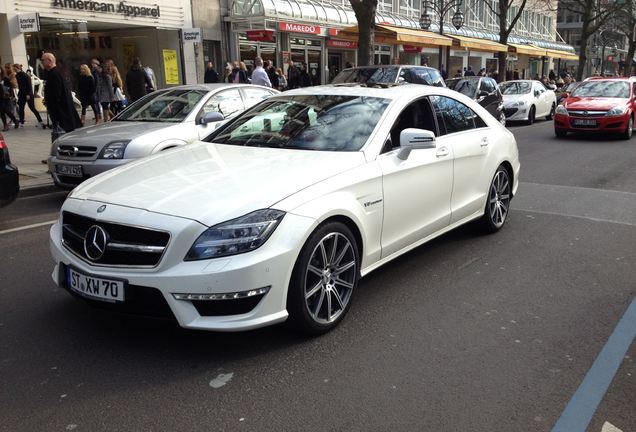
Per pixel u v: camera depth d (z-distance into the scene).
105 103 15.70
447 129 5.21
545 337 3.76
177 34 20.20
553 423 2.85
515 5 46.59
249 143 4.55
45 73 9.44
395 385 3.18
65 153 7.55
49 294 4.48
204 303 3.19
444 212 5.05
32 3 15.83
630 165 10.67
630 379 3.25
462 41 25.77
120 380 3.23
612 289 4.59
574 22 79.75
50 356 3.50
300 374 3.29
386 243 4.29
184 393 3.10
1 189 5.98
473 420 2.87
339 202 3.69
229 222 3.22
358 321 3.98
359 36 16.06
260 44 23.08
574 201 7.73
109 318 4.02
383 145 4.29
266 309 3.30
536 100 19.69
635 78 16.17
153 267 3.18
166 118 8.24
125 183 3.74
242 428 2.81
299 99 5.02
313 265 3.62
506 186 6.22
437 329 3.87
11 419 2.88
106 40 19.84
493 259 5.30
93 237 3.35
